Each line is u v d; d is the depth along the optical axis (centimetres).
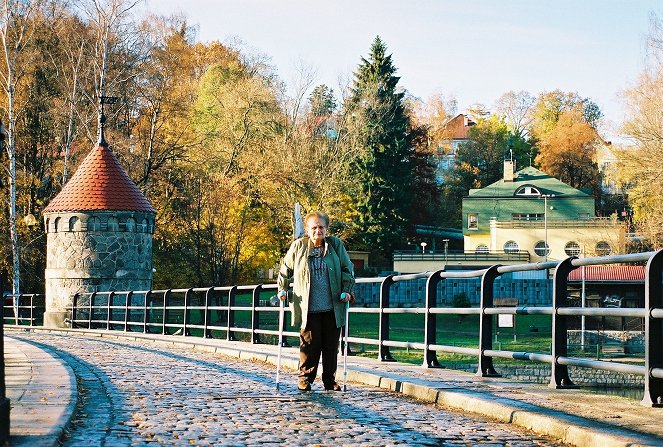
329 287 1171
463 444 778
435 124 12494
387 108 7919
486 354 1223
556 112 12631
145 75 6069
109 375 1416
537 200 8906
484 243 8938
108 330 3353
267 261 6044
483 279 1238
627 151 5316
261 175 6181
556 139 11181
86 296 4081
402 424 888
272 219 6197
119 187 4159
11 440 700
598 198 10756
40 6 5803
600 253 7825
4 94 5744
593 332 4191
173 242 5822
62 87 5844
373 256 8406
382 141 8006
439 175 11875
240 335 4075
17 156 5875
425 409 1005
